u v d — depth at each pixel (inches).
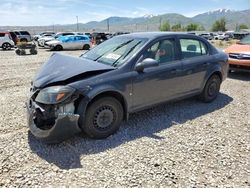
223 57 245.4
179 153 150.7
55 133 146.9
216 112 220.4
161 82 190.4
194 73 215.8
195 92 224.1
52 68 169.6
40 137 150.2
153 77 183.8
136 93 177.0
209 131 182.2
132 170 133.2
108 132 168.1
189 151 153.3
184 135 174.6
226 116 211.8
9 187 118.7
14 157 143.3
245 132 182.4
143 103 184.2
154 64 171.5
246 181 126.8
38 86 156.4
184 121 198.7
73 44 976.9
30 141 162.1
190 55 216.7
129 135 172.4
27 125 171.9
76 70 159.3
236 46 363.9
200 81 225.0
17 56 710.5
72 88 149.8
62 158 143.7
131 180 125.3
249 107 235.6
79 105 153.9
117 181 124.4
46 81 156.1
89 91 153.8
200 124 193.9
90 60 183.9
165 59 195.6
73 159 142.9
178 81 203.6
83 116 155.0
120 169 134.0
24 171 131.1
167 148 156.1
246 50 341.1
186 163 140.6
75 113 153.8
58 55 191.8
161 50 192.9
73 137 167.0
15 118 200.8
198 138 170.7
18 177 126.1
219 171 134.5
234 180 127.4
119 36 214.8
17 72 414.3
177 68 199.8
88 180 125.0
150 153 149.9
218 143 164.6
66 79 152.4
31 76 379.2
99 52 198.8
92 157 144.9
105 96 162.4
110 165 137.4
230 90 292.2
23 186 119.7
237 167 138.5
